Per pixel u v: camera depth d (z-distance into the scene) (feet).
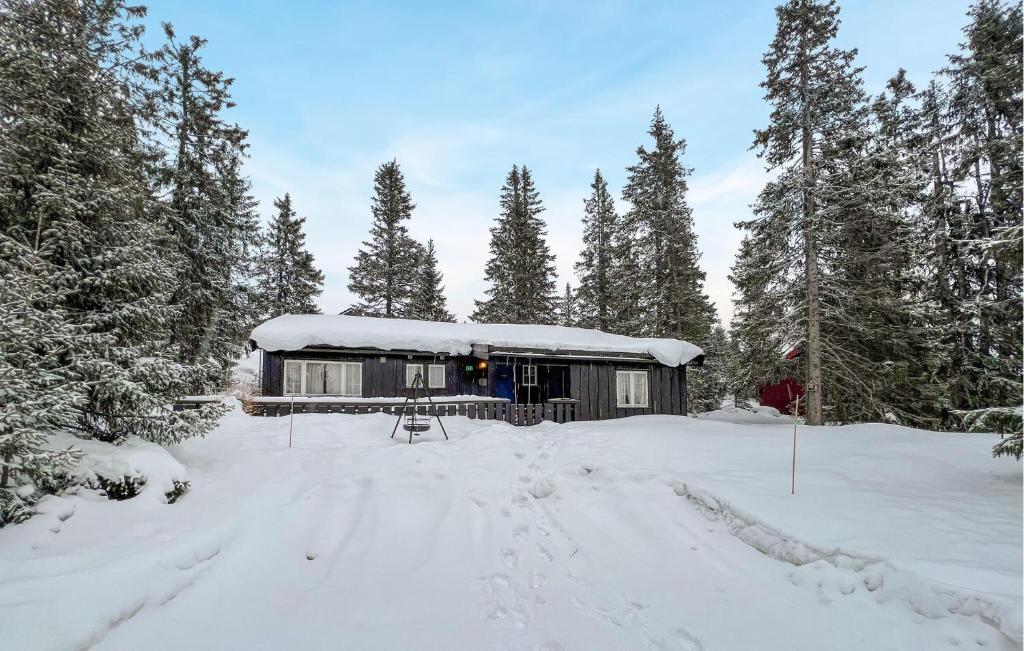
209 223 56.29
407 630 10.32
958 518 13.19
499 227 110.42
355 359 42.01
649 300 76.74
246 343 67.77
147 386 18.12
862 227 44.93
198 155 56.75
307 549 14.28
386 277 103.86
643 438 27.25
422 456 23.09
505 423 36.14
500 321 104.01
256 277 87.15
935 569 10.01
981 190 50.62
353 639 9.93
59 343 15.94
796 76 47.91
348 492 18.22
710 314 90.58
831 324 46.60
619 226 88.12
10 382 12.46
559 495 18.75
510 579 12.91
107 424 17.83
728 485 16.60
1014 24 48.98
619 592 11.91
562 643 9.84
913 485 16.94
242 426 29.48
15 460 12.28
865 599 10.11
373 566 13.51
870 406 47.78
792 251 46.85
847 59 46.55
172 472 16.37
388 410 37.68
